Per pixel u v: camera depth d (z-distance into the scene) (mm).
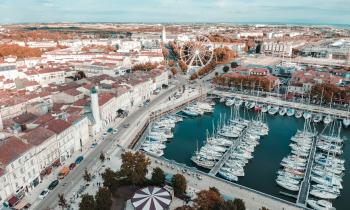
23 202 111625
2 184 105625
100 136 171125
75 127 151500
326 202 115750
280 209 109438
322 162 146750
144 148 160875
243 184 133500
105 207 100125
